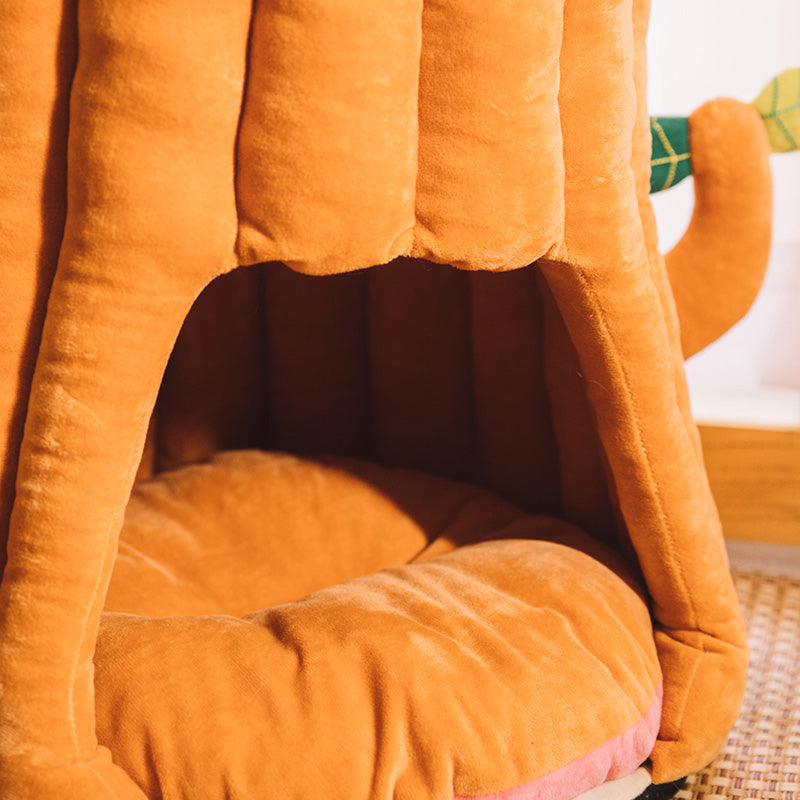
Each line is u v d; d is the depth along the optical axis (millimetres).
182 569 1105
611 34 901
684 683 1008
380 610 957
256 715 904
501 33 853
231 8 838
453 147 864
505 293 1113
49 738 869
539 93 871
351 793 891
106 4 831
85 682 881
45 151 862
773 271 1440
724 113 1095
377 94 843
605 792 965
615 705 949
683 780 1051
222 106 843
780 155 1417
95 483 862
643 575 1033
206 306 1212
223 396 1243
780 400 1418
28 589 863
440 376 1185
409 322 1176
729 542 1385
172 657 925
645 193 1020
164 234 845
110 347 853
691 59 1420
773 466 1342
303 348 1220
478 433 1185
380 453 1235
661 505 985
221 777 891
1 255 866
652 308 955
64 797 869
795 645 1210
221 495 1157
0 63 853
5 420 875
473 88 857
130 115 835
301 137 840
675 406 982
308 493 1159
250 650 930
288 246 857
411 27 847
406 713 908
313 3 827
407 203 867
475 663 932
